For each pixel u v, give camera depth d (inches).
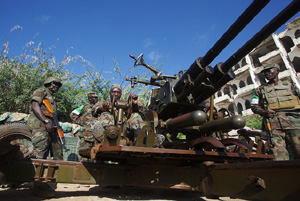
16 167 112.6
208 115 145.3
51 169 117.3
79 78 475.8
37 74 434.3
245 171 75.1
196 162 120.5
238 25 99.3
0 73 417.4
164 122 129.8
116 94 130.4
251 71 989.8
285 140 160.9
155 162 124.4
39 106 147.6
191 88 125.6
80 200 119.9
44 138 144.5
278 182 62.1
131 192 154.8
